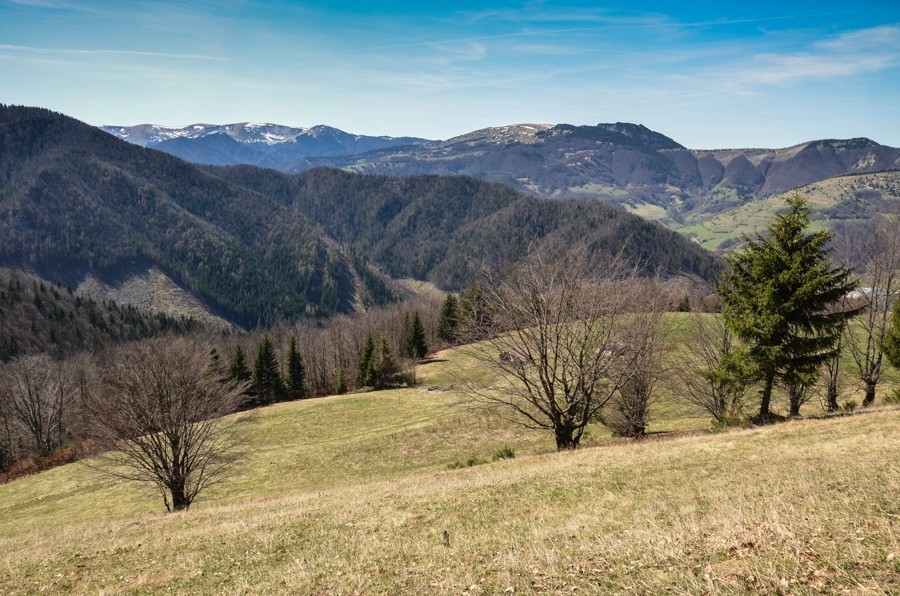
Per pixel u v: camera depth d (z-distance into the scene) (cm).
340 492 2192
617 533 993
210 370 3809
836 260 2767
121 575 1259
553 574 791
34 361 6688
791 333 2347
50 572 1348
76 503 3988
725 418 2634
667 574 688
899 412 2031
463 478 2002
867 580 566
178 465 2809
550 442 4022
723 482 1341
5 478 5197
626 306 2528
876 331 3303
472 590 802
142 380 2794
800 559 650
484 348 2531
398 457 4269
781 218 2292
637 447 2084
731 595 585
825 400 3378
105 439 2853
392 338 9656
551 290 2384
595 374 2452
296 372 8356
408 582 908
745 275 2428
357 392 7625
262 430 5544
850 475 1166
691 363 3197
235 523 1697
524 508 1388
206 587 1079
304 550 1262
